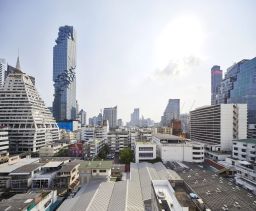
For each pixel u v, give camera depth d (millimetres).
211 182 83000
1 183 102000
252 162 102625
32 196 65938
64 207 72125
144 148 148500
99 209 66312
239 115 168000
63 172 102938
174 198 56125
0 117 197750
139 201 73188
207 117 195000
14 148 190625
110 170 108625
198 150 145000
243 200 60562
